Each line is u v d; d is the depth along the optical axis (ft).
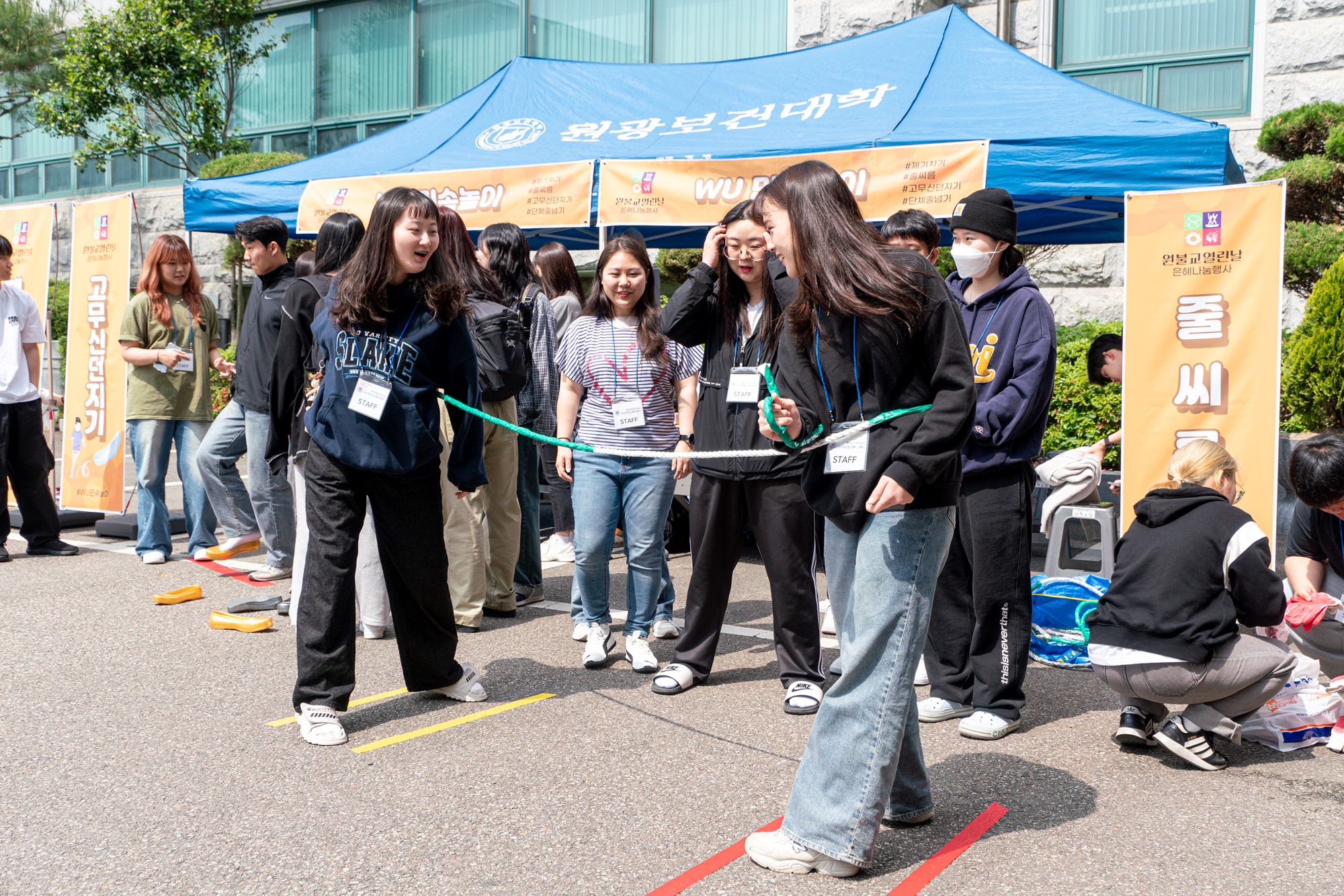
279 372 15.67
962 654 12.72
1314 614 11.94
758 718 12.63
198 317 22.06
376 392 11.59
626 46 43.68
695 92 25.13
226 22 48.80
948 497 8.38
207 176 43.83
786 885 8.48
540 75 28.19
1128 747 11.81
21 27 51.75
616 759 11.23
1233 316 16.58
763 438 12.82
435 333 11.92
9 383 21.68
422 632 12.73
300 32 51.72
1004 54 22.29
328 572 11.87
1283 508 20.86
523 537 18.51
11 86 54.65
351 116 50.83
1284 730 11.78
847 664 8.55
